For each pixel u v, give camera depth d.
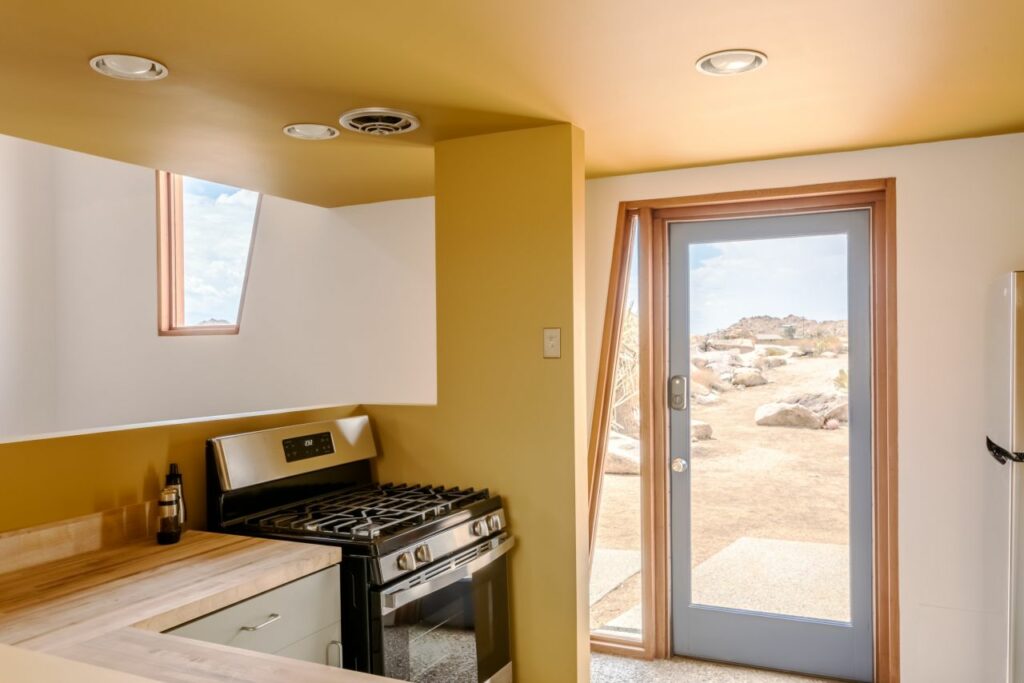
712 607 3.47
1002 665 2.82
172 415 4.79
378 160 3.20
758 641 3.39
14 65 2.11
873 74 2.25
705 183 3.38
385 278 4.12
